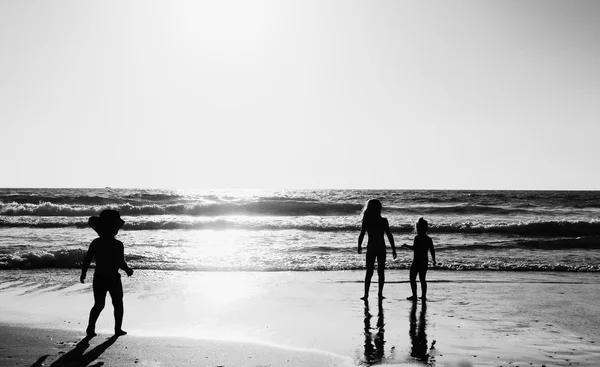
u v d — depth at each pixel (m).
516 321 7.61
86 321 7.32
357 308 8.55
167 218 31.12
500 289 10.52
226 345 6.10
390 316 7.93
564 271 13.17
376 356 5.70
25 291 9.81
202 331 6.82
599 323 7.50
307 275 12.20
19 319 7.43
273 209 36.44
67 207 34.44
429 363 5.46
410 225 24.70
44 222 25.92
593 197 62.62
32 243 17.84
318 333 6.79
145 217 32.03
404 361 5.52
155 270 12.70
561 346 6.20
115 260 6.50
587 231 24.16
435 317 7.86
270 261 14.38
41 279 11.21
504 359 5.63
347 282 11.25
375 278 11.88
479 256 15.87
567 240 18.39
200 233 23.52
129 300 9.02
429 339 6.51
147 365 5.20
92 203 42.56
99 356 5.48
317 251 16.69
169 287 10.38
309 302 9.05
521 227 24.38
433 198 59.47
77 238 19.77
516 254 16.42
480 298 9.53
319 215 36.19
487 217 35.59
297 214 36.50
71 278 11.34
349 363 5.42
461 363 5.47
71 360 5.30
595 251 17.16
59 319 7.44
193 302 8.91
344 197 62.91
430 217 35.19
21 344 5.93
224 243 19.14
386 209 39.78
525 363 5.48
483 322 7.54
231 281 11.23
